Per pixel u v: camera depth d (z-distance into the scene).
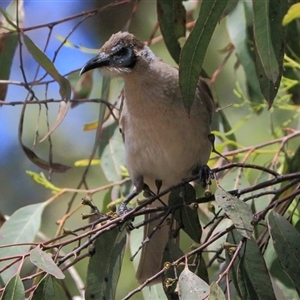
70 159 13.86
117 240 7.32
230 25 9.31
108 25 13.86
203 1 6.75
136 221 9.20
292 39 8.26
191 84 6.90
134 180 9.34
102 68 9.02
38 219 9.06
